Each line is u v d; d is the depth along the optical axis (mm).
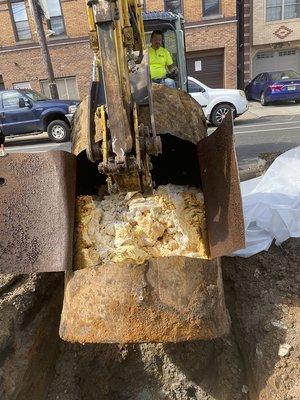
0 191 2301
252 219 3182
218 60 16906
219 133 2488
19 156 2371
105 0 1872
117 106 1984
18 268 2168
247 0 17172
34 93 11945
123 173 2189
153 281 1923
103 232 2459
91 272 1996
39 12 11703
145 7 15789
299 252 3045
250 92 16625
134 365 3174
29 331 2654
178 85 6203
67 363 3020
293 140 8555
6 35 16250
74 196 2574
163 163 3369
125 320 1892
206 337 1932
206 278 2039
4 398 2305
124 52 2184
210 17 16109
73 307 2004
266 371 2326
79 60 16391
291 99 14859
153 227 2447
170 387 3080
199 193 2900
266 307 2631
